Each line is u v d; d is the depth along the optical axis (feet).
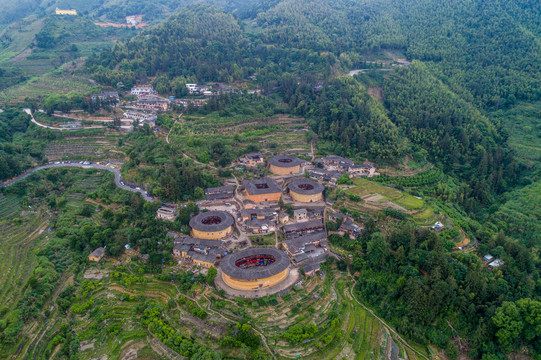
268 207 511.40
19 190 517.55
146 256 431.02
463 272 374.84
